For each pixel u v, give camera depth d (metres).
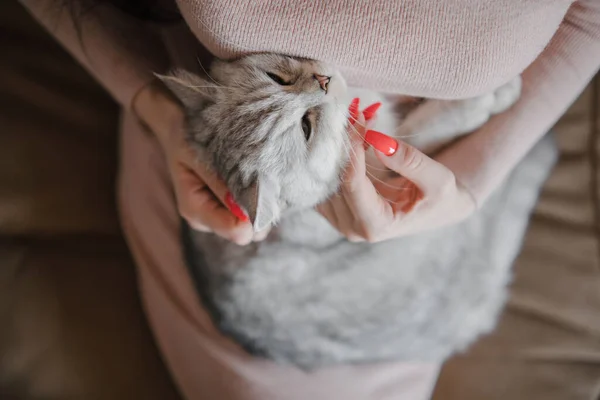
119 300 0.77
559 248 0.71
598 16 0.51
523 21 0.46
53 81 0.80
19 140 0.76
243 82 0.49
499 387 0.71
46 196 0.76
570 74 0.54
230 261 0.65
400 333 0.67
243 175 0.49
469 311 0.70
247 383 0.67
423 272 0.66
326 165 0.51
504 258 0.70
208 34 0.46
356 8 0.44
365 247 0.63
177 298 0.71
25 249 0.75
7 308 0.72
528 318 0.72
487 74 0.48
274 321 0.67
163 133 0.58
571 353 0.70
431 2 0.44
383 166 0.56
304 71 0.48
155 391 0.74
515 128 0.55
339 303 0.66
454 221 0.57
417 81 0.48
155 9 0.62
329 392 0.67
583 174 0.71
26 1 0.61
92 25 0.60
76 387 0.72
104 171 0.80
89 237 0.79
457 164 0.55
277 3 0.44
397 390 0.68
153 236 0.72
